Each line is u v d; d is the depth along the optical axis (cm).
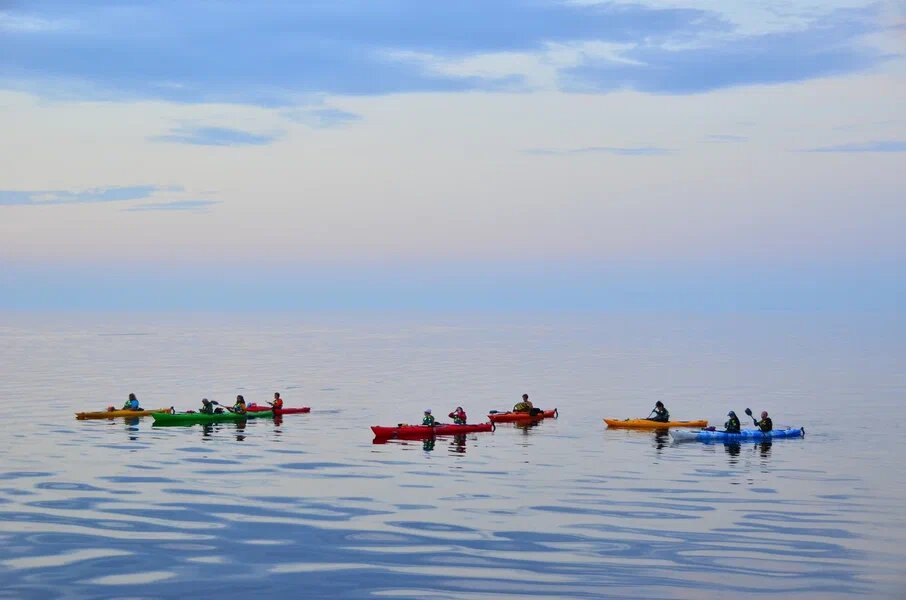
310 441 4181
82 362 9819
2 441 4109
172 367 9112
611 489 3130
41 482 3175
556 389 7006
